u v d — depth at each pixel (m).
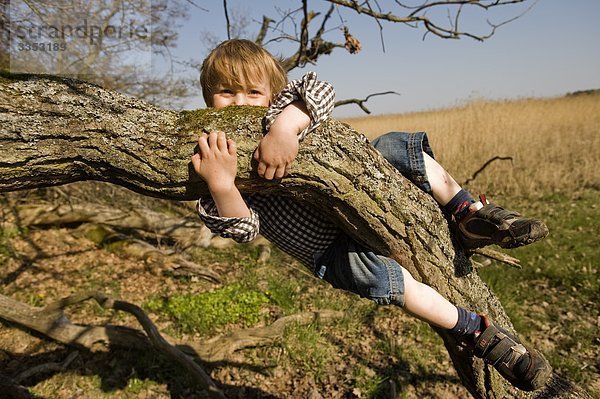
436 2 3.84
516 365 1.79
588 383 3.90
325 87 1.51
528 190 10.18
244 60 1.81
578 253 6.41
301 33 5.18
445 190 1.87
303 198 1.65
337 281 1.88
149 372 4.29
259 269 6.82
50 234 7.69
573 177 10.99
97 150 1.32
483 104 16.92
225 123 1.46
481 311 2.00
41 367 4.21
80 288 6.16
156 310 5.53
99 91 1.36
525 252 6.57
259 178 1.49
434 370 4.27
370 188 1.64
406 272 1.80
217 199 1.43
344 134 1.61
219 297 5.66
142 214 8.08
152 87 7.26
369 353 4.56
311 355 4.55
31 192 8.53
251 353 4.62
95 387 4.11
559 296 5.43
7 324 4.92
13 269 6.53
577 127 16.72
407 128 17.42
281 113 1.46
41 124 1.23
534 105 19.36
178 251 7.52
